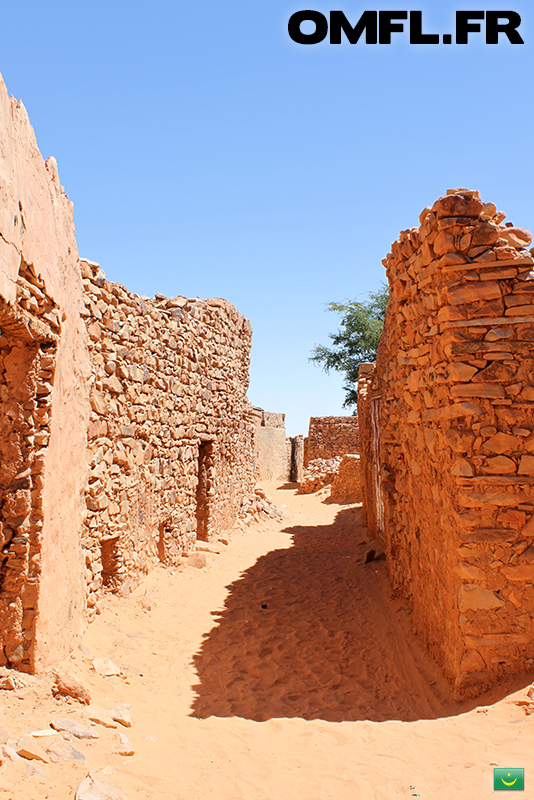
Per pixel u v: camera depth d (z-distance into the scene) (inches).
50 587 193.9
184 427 411.5
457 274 205.2
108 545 288.0
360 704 207.9
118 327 296.0
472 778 147.6
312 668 247.0
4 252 143.0
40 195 179.8
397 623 277.6
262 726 187.2
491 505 195.8
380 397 361.4
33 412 188.2
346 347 1122.7
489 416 198.8
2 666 178.9
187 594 343.0
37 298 181.3
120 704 185.0
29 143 167.8
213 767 157.8
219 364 495.8
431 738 169.9
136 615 284.7
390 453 324.5
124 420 303.1
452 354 201.6
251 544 518.9
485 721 174.2
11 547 182.1
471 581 194.1
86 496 257.0
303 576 402.3
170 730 180.2
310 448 1098.7
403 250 258.2
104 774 138.1
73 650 218.5
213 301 506.6
